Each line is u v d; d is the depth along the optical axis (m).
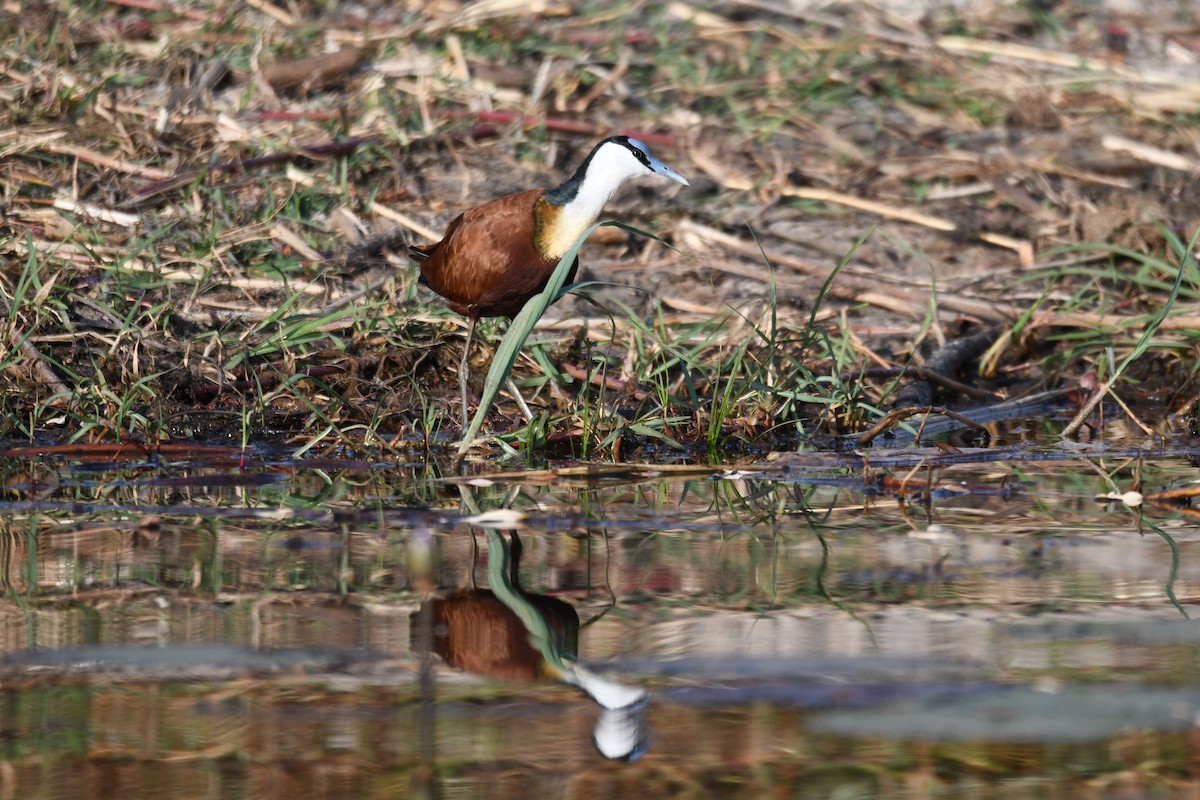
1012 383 12.84
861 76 18.22
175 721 6.06
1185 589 7.63
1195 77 19.11
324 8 18.62
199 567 7.87
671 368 12.00
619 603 7.39
